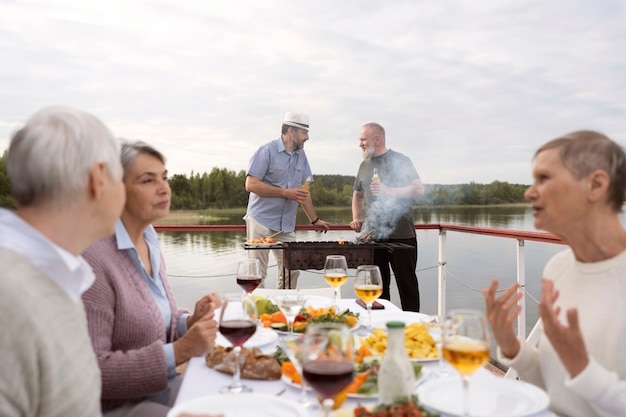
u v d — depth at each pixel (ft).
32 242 3.53
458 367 3.92
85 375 3.69
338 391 3.67
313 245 13.83
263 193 15.66
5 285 3.25
